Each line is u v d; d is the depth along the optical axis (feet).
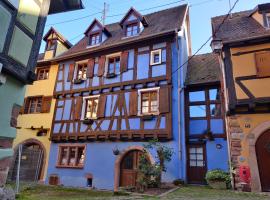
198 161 35.09
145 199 19.76
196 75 40.29
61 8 20.63
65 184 40.22
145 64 39.65
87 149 40.55
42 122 46.93
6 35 13.25
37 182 41.73
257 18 33.53
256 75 27.91
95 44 47.93
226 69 29.55
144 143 35.91
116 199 20.21
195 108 37.37
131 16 45.80
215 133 35.06
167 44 38.88
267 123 26.50
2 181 12.14
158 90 37.17
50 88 49.06
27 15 15.20
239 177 26.13
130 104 38.47
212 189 27.25
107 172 37.42
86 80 44.78
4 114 12.98
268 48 28.37
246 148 26.53
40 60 51.16
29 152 44.98
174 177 32.37
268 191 24.77
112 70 43.75
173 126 34.63
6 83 13.30
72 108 44.27
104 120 40.09
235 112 28.04
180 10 47.50
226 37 31.30
